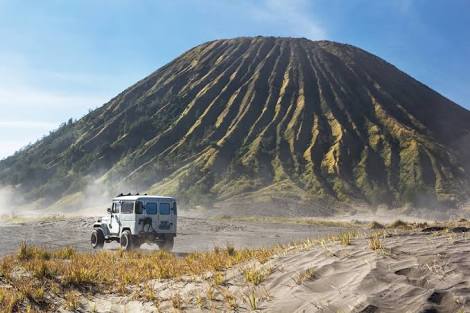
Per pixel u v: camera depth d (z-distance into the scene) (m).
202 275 9.55
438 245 7.64
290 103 196.50
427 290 5.55
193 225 39.00
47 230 31.81
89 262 13.19
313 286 6.73
